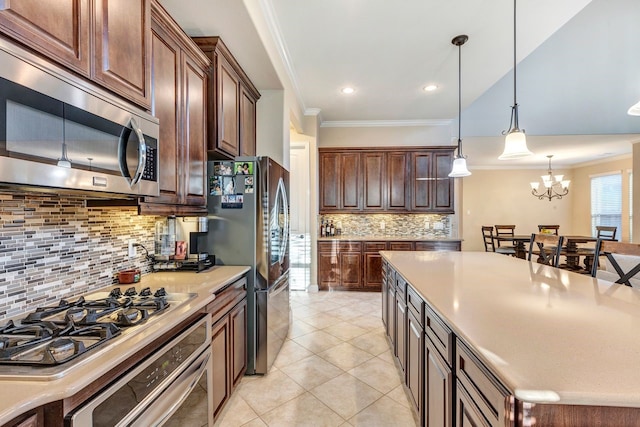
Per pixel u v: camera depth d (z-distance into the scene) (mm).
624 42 3879
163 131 1688
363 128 5324
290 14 2434
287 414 1967
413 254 3084
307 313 3896
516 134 2365
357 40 2805
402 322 2207
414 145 5238
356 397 2145
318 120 5031
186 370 1329
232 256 2418
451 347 1222
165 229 2316
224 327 1910
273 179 2551
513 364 843
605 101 5000
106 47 1162
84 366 846
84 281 1595
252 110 3168
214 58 2262
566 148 6785
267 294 2416
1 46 781
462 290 1639
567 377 776
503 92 5051
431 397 1498
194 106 2043
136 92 1342
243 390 2229
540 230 7625
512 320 1186
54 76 922
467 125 5172
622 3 3207
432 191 5137
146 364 1049
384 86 3822
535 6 2330
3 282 1199
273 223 2555
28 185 872
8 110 796
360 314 3857
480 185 9133
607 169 8055
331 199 5203
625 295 1541
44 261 1370
